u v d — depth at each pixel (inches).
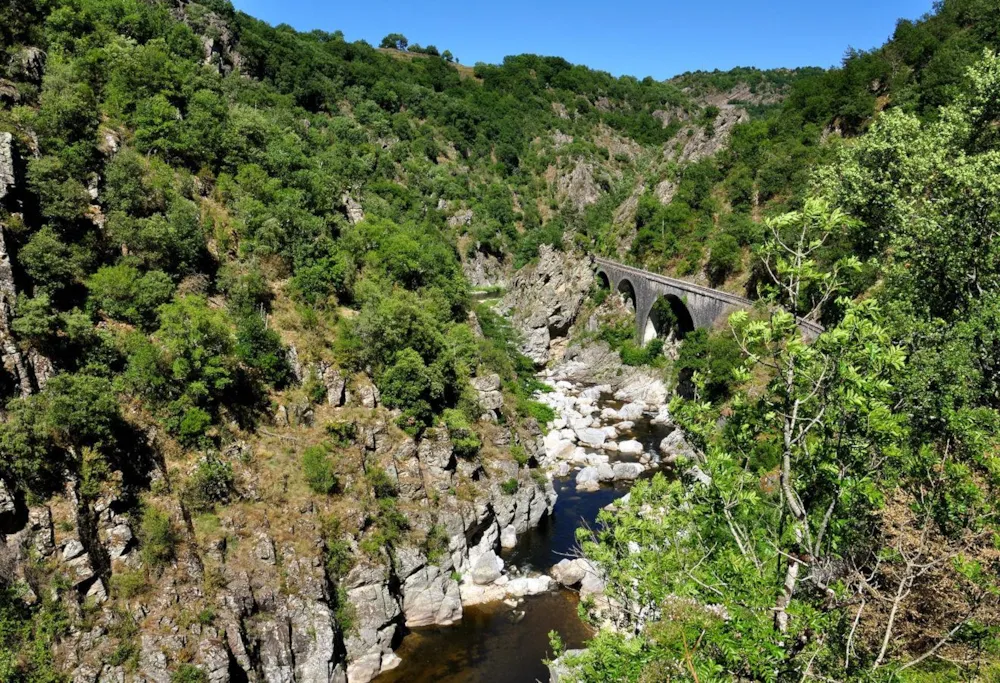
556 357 4227.4
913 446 546.9
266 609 1251.8
